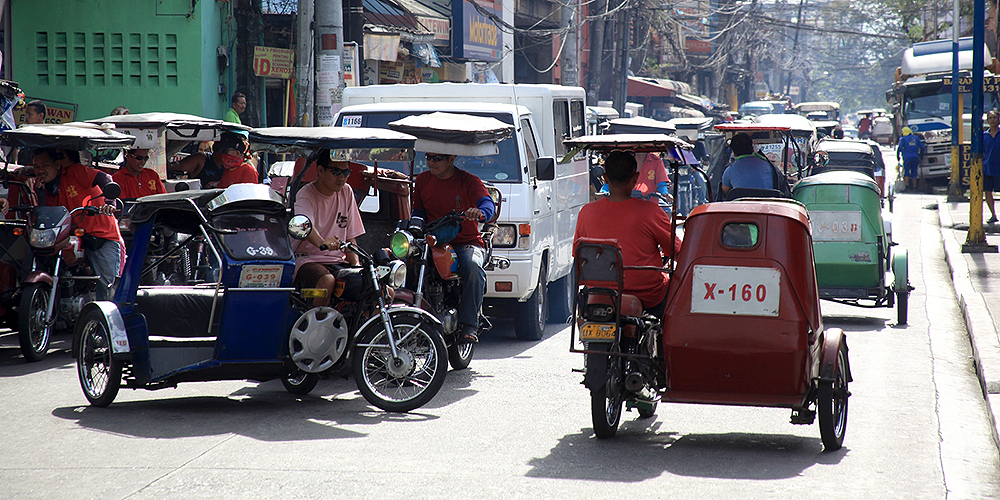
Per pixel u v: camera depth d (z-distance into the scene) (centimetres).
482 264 1734
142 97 3566
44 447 1249
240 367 1444
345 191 1617
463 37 5809
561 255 2344
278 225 1476
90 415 1432
